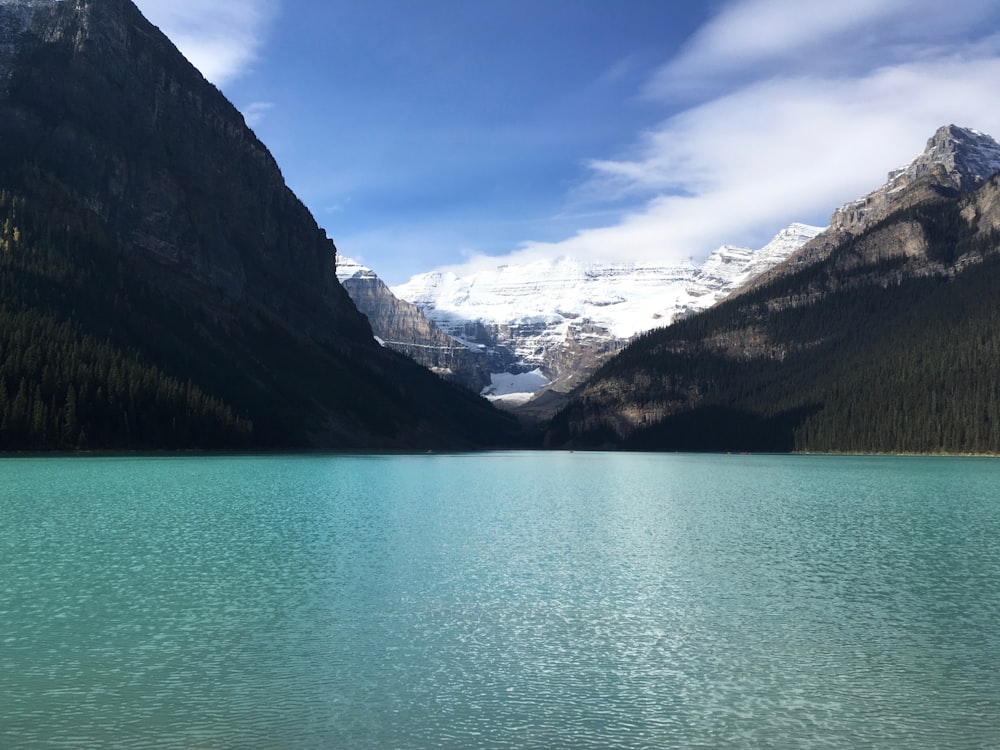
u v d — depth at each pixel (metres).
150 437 160.88
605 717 26.97
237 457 170.62
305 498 90.06
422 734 25.45
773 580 47.22
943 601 42.06
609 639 35.31
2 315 155.38
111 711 26.91
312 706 27.58
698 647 34.31
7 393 145.75
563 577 47.69
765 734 25.80
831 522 72.94
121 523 66.56
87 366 157.88
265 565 50.09
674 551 56.78
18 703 27.50
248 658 32.31
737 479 137.12
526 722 26.56
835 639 35.44
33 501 80.44
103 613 38.41
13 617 37.62
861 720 26.81
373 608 40.03
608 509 84.38
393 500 91.19
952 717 27.05
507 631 36.34
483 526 69.38
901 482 124.88
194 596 41.88
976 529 67.94
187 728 25.64
